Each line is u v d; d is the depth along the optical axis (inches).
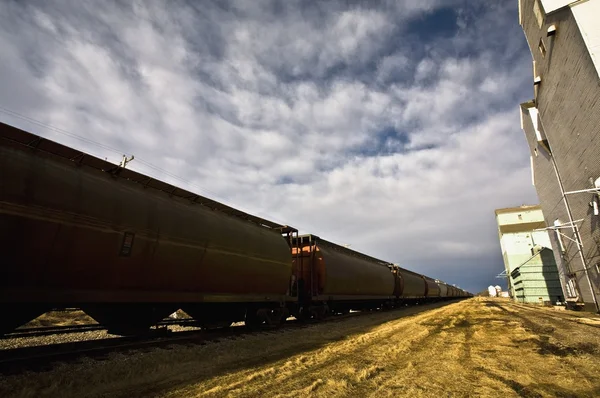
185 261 357.7
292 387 213.8
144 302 323.9
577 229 992.2
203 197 428.1
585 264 967.0
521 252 2637.8
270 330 485.1
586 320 672.4
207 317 434.0
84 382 213.9
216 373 244.4
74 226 259.9
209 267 390.0
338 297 714.2
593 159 753.6
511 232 2763.3
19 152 248.1
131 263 303.3
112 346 310.2
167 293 347.3
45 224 242.4
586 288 994.1
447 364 279.6
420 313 921.5
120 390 202.7
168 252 337.4
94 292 281.0
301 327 533.3
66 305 272.2
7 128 250.8
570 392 205.0
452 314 856.3
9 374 223.1
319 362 286.0
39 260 241.4
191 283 371.6
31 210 236.1
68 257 257.4
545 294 1712.6
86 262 269.6
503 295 4308.6
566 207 1033.5
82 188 275.3
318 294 649.0
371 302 991.0
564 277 1244.5
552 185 1181.1
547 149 1143.0
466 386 217.6
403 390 208.8
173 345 335.3
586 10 689.6
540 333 472.1
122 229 295.4
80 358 266.7
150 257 319.6
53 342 393.4
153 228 325.4
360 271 818.8
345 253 824.3
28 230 233.6
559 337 429.7
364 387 215.8
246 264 451.5
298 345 371.2
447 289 2139.5
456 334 466.3
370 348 352.2
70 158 299.4
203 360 282.4
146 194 343.6
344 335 453.4
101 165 318.7
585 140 773.9
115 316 320.8
